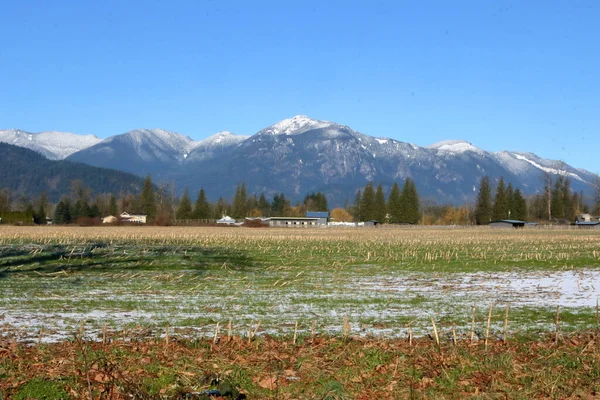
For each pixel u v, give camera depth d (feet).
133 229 342.64
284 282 96.22
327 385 37.99
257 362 43.65
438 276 109.29
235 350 47.01
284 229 390.63
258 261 138.62
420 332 56.13
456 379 40.78
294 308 70.23
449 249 182.70
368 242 219.20
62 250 163.94
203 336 52.75
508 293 85.92
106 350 46.06
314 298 78.89
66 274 107.96
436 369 42.70
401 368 42.75
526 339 52.80
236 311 67.67
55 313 65.36
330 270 119.44
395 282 99.19
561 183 550.36
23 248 170.81
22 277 103.45
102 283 95.14
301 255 157.38
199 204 557.33
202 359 43.98
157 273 110.93
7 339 50.31
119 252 157.99
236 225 471.62
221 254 157.69
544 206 558.56
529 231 367.66
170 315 64.49
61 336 52.19
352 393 37.73
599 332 55.52
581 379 40.75
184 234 272.51
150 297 79.20
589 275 111.45
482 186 569.23
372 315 65.67
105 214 545.85
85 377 38.17
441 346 49.39
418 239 243.81
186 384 37.91
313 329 53.06
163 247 182.50
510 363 44.11
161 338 51.49
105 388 35.88
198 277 104.68
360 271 117.91
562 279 104.94
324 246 195.21
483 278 106.32
